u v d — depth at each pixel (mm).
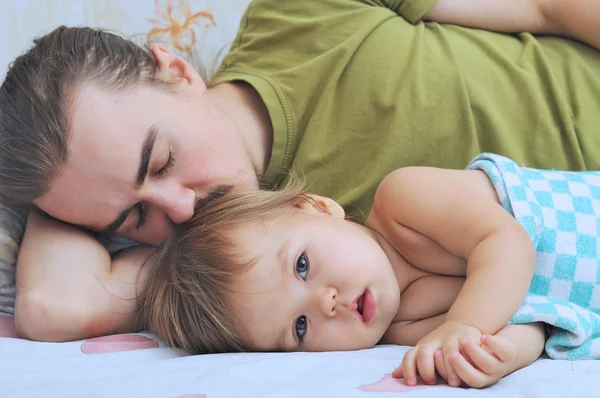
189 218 1171
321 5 1477
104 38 1269
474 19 1487
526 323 972
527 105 1370
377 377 855
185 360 943
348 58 1389
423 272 1149
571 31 1463
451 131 1339
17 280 1177
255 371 856
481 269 989
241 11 1761
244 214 1155
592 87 1413
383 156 1335
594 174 1214
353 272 1051
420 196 1104
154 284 1156
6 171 1167
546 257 1104
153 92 1194
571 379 824
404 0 1471
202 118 1222
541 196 1144
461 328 911
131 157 1111
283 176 1386
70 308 1110
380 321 1075
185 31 1732
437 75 1359
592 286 1104
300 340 1070
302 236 1091
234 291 1078
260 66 1476
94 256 1187
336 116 1384
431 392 788
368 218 1223
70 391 792
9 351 1010
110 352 1030
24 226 1275
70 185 1137
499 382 858
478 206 1053
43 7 1700
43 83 1160
